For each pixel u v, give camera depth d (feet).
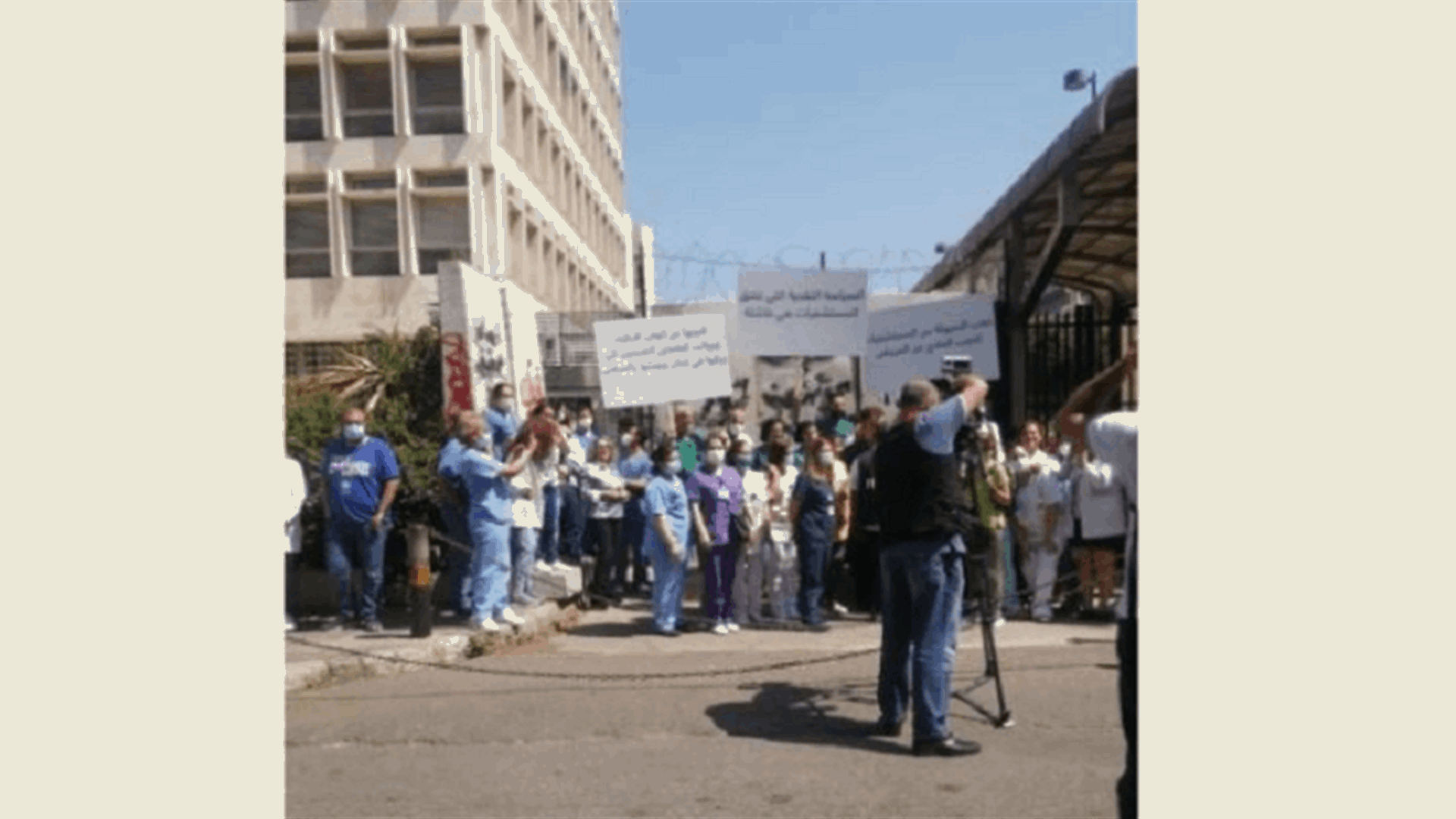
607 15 170.19
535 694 26.76
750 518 38.40
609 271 167.43
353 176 99.40
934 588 21.42
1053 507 38.01
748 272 46.47
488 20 98.22
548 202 121.19
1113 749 21.83
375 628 33.81
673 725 23.94
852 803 18.71
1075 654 31.37
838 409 50.90
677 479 37.06
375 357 43.24
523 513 37.86
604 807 18.61
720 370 43.62
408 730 23.54
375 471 34.17
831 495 38.40
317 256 99.60
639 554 48.06
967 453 23.70
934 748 21.34
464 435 33.81
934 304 46.55
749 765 20.92
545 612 37.24
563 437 41.78
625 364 43.16
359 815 18.13
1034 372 52.03
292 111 99.55
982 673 28.63
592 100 152.46
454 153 98.43
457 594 37.52
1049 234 51.08
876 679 28.55
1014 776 20.13
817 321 46.83
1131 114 33.04
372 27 98.02
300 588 37.65
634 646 34.30
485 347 41.50
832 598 42.63
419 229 99.40
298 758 21.52
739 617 38.86
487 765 21.04
